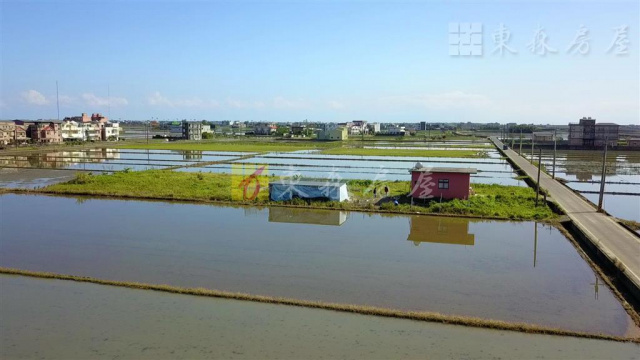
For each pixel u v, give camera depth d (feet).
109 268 74.64
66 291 64.39
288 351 48.73
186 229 101.19
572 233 103.04
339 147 385.50
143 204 131.13
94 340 50.96
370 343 50.57
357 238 94.84
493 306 60.85
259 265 76.54
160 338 51.34
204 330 53.26
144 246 87.40
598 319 57.21
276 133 647.97
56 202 133.39
